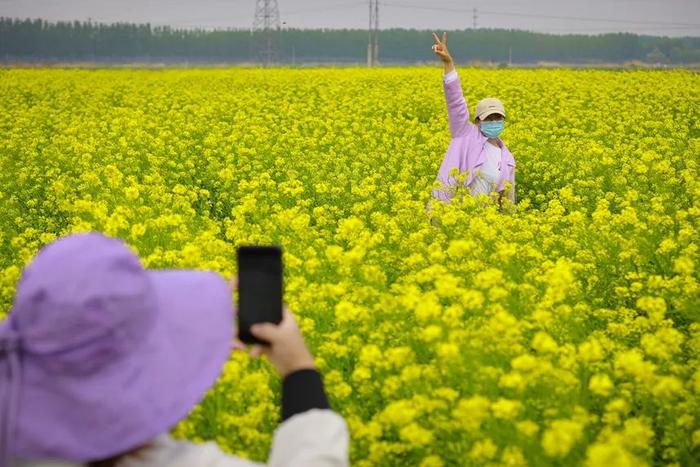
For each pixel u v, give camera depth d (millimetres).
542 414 3701
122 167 13266
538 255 6250
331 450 1755
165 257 5949
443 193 9016
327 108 19766
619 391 4039
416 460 3605
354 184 11094
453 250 5305
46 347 1552
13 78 30750
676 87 24109
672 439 3688
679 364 4449
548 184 12469
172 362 1706
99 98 24594
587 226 7801
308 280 6062
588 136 16312
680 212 7371
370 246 6352
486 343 3939
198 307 1815
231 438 3604
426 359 4398
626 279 6398
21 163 13430
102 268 1584
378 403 4176
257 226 7609
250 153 13719
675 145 14297
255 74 32750
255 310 1924
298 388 1892
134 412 1623
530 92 23484
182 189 9391
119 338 1611
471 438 3332
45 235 7812
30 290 1557
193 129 16969
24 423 1579
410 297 4230
